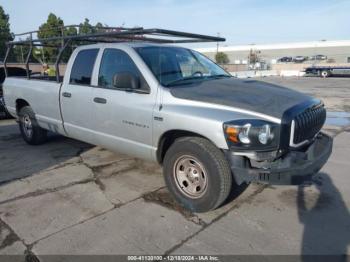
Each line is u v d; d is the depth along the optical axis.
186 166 3.50
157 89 3.66
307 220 3.31
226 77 4.48
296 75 43.16
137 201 3.76
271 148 3.00
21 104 6.41
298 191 4.01
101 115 4.30
